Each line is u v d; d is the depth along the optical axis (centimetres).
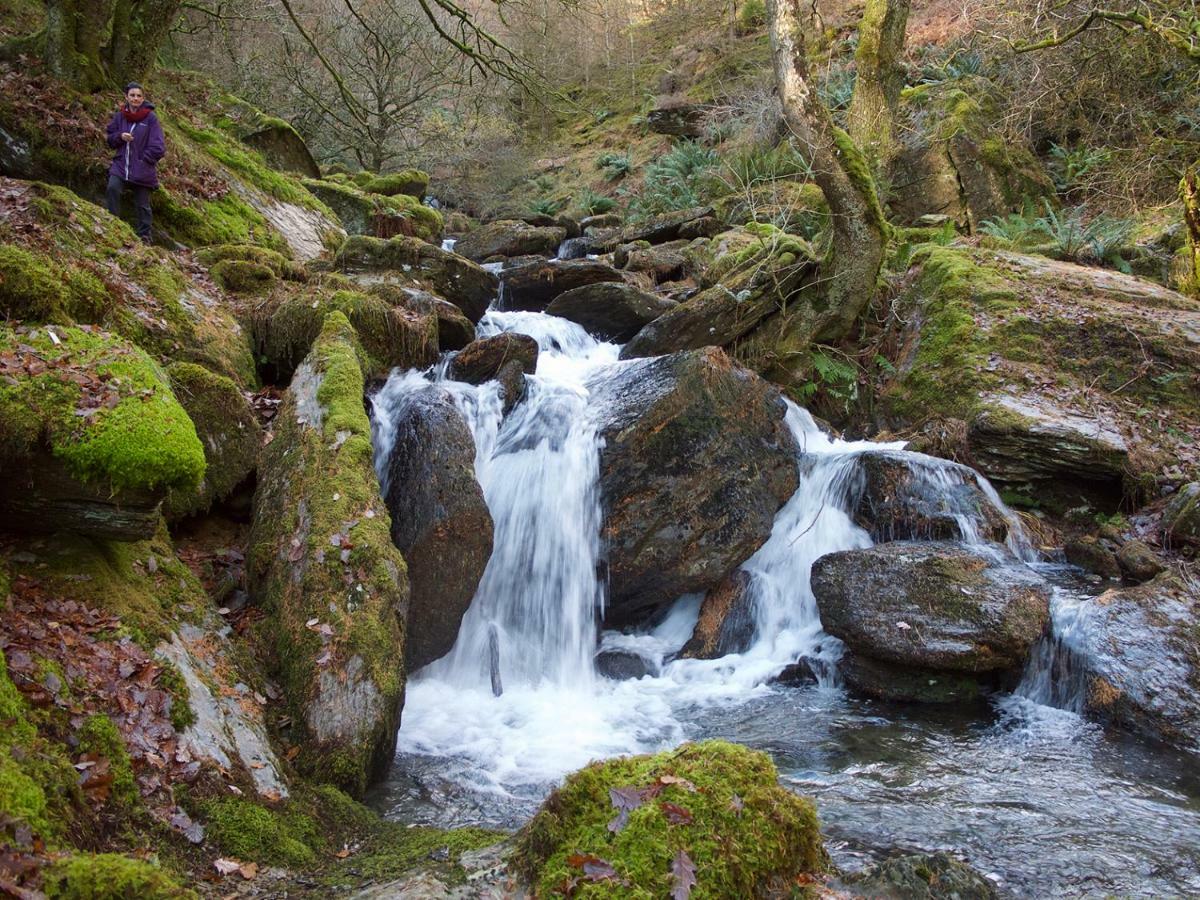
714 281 1123
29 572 401
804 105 984
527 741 553
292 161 1575
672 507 721
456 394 761
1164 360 932
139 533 421
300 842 366
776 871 305
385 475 663
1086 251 1220
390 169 2272
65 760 313
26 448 379
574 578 705
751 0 2667
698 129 2300
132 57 1161
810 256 1045
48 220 702
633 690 656
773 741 559
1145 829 438
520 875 300
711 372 776
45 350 432
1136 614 612
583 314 1087
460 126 2300
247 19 1759
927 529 762
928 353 994
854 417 1027
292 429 626
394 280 988
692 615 747
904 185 1528
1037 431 838
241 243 1083
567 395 789
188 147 1191
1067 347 955
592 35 3006
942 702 623
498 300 1179
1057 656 619
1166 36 1140
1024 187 1482
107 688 370
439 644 614
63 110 1018
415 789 473
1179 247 1223
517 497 721
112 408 405
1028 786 489
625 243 1507
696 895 274
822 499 804
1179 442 869
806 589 754
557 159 2864
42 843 259
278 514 568
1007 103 1600
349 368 668
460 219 2153
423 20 2070
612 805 302
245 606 542
